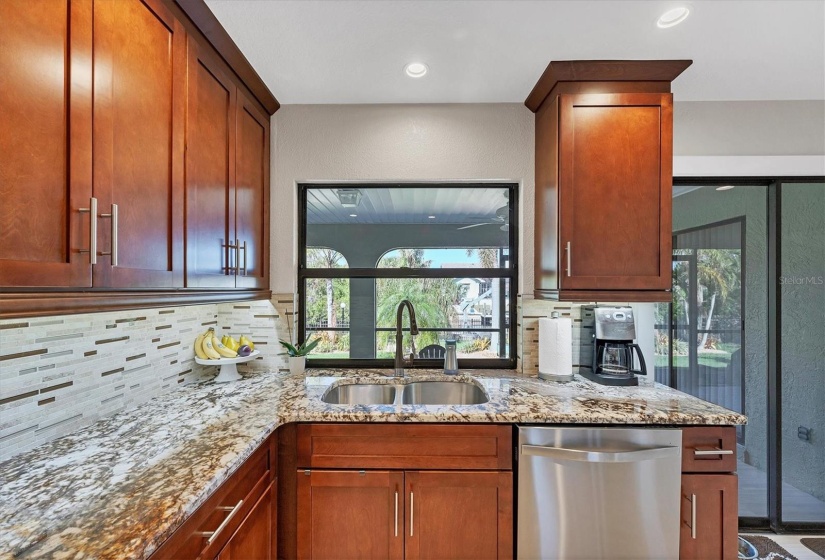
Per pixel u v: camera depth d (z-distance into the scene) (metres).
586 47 1.52
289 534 1.39
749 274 2.01
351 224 2.17
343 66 1.66
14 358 1.02
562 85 1.68
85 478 0.90
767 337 1.99
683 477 1.36
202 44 1.33
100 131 0.89
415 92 1.89
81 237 0.84
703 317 2.04
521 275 2.04
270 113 2.00
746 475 2.00
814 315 1.96
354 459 1.38
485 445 1.39
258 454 1.22
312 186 2.12
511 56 1.58
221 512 0.98
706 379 2.03
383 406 1.46
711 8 1.30
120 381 1.38
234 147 1.58
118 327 1.37
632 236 1.65
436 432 1.38
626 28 1.40
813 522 1.93
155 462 0.98
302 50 1.54
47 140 0.77
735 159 1.94
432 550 1.38
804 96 1.91
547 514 1.35
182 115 1.21
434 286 2.17
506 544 1.37
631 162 1.65
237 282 1.61
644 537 1.35
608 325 1.83
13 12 0.70
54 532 0.70
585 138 1.66
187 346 1.78
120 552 0.66
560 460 1.35
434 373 1.98
